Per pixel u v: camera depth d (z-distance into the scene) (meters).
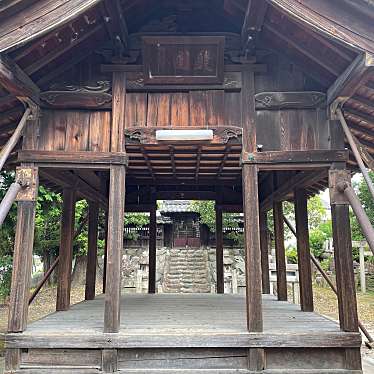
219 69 3.99
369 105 3.93
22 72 3.57
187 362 3.54
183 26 4.39
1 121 4.17
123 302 6.37
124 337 3.51
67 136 3.99
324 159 3.89
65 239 5.46
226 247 20.11
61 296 5.41
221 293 7.88
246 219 3.78
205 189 8.16
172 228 23.94
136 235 20.66
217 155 5.20
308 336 3.54
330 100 3.92
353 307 3.63
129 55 4.12
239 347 3.52
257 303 3.62
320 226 19.58
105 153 3.89
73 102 4.01
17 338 3.51
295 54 4.04
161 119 4.04
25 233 3.73
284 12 3.26
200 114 4.05
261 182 7.89
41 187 8.02
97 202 7.06
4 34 3.14
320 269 6.71
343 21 3.22
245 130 3.97
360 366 3.51
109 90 4.09
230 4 4.02
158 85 4.08
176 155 5.20
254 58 4.11
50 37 3.45
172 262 19.16
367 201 12.98
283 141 4.00
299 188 5.62
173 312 5.14
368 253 15.77
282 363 3.55
